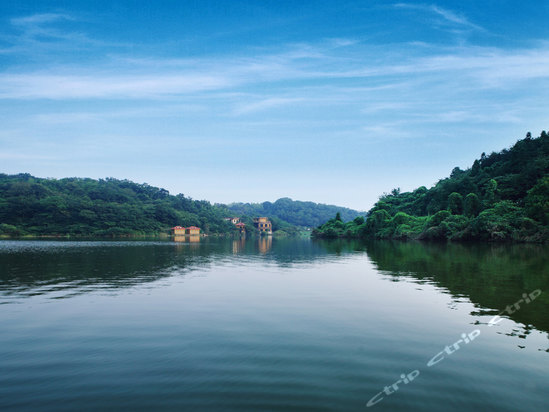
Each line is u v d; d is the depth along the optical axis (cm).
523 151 10125
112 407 840
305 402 866
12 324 1532
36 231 15675
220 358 1142
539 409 838
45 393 910
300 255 5538
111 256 4969
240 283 2633
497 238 7338
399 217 11006
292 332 1418
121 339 1334
